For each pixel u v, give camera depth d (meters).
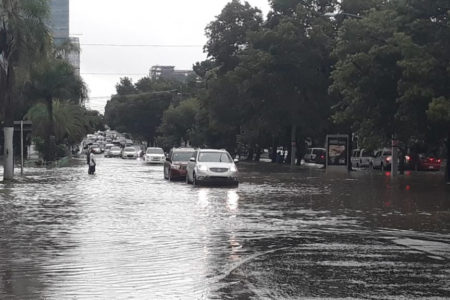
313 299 8.99
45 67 37.41
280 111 59.50
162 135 142.00
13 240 14.28
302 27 58.44
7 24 33.59
